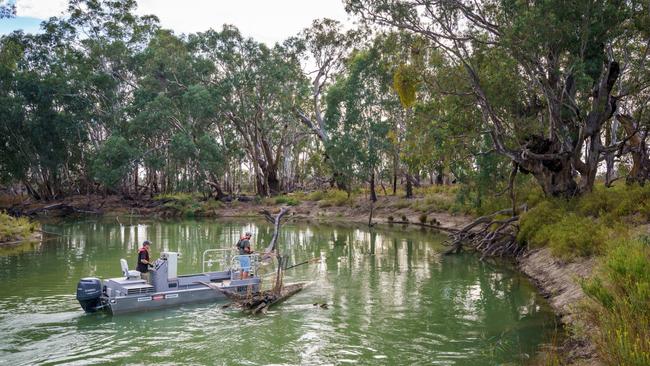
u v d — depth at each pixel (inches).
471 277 843.4
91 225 1926.7
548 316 574.2
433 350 473.7
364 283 799.1
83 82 2731.3
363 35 1414.9
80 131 2778.1
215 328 546.0
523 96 1106.7
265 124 2770.7
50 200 2842.0
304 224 1957.4
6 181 2829.7
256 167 2797.7
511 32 882.1
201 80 2773.1
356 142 2192.4
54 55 2883.9
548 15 834.8
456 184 2228.1
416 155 1251.8
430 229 1663.4
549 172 1105.4
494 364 430.3
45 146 2684.5
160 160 2623.0
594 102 976.3
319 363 442.6
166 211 2458.2
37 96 2625.5
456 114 1148.5
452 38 1049.5
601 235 700.7
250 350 476.4
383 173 2345.0
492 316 590.2
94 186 3061.0
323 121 2741.1
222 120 2832.2
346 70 2696.9
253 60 2642.7
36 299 679.7
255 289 688.4
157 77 2834.6
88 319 577.3
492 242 1093.8
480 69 1090.1
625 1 893.2
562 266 737.0
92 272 892.0
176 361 448.5
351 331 537.3
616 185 1227.2
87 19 2768.2
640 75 999.6
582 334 438.6
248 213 2431.1
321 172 3250.5
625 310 354.3
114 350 476.1
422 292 730.8
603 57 914.7
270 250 991.6
